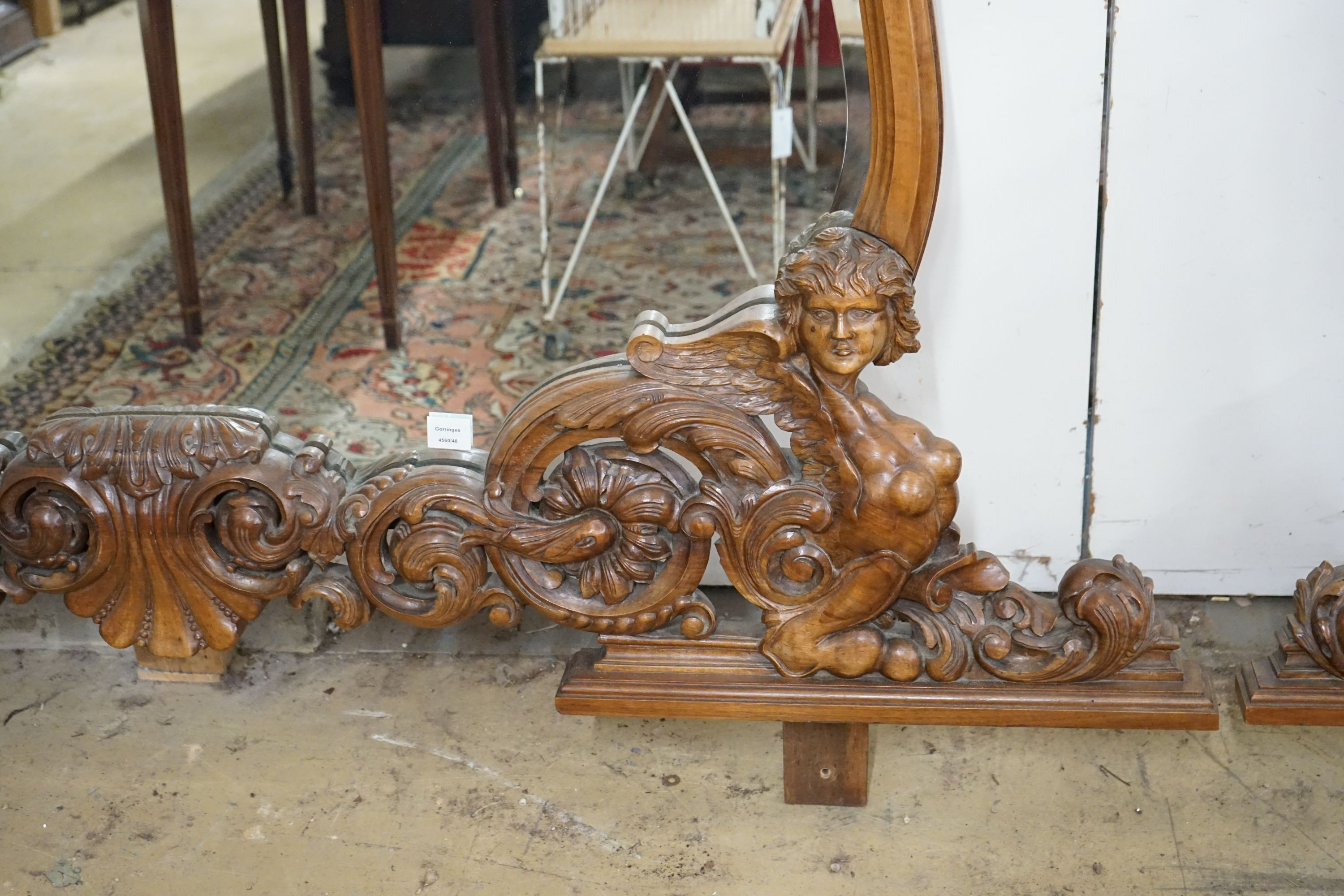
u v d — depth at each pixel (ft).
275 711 5.76
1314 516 5.87
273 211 7.50
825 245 4.37
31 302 7.20
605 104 6.17
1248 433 5.67
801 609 4.89
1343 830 4.97
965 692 4.96
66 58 8.04
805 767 5.15
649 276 6.27
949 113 5.07
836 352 4.42
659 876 4.86
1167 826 5.02
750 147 6.06
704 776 5.38
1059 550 6.05
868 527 4.66
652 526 4.87
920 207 4.38
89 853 4.99
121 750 5.54
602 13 5.79
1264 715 5.07
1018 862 4.88
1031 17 4.86
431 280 6.69
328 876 4.87
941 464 4.60
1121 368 5.56
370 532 4.99
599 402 4.67
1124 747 5.47
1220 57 4.89
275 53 7.19
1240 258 5.27
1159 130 5.05
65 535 5.10
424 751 5.52
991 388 5.64
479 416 6.13
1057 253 5.32
